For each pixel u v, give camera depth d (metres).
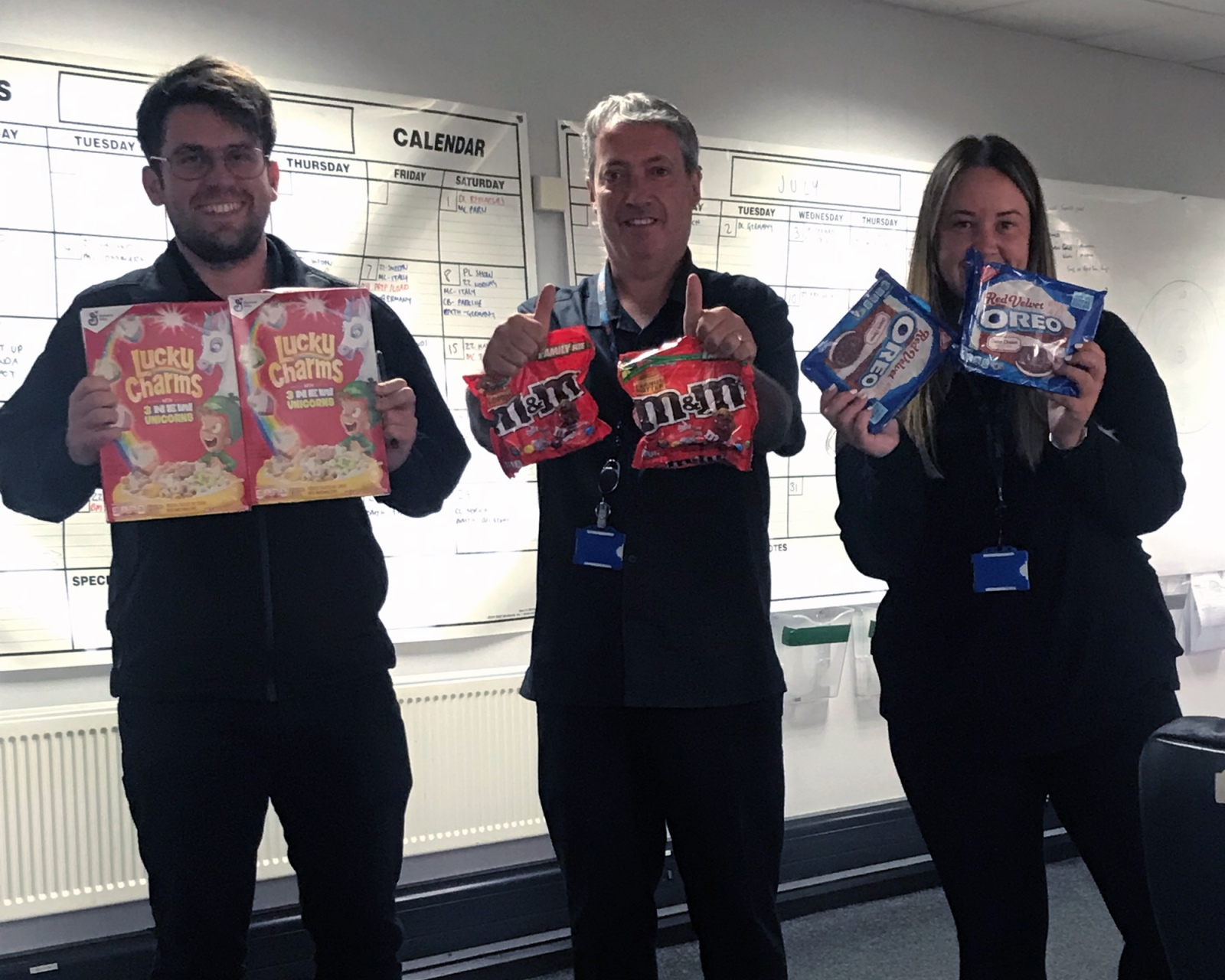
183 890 1.57
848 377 1.54
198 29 2.26
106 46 2.19
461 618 2.55
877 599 3.08
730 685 1.63
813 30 2.95
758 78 2.88
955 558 1.61
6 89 2.10
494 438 1.64
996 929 1.57
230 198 1.57
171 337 1.53
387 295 2.45
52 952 2.19
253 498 1.55
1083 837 1.56
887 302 1.54
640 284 1.71
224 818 1.58
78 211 2.17
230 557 1.58
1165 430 1.56
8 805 2.12
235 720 1.58
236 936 1.62
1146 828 1.00
